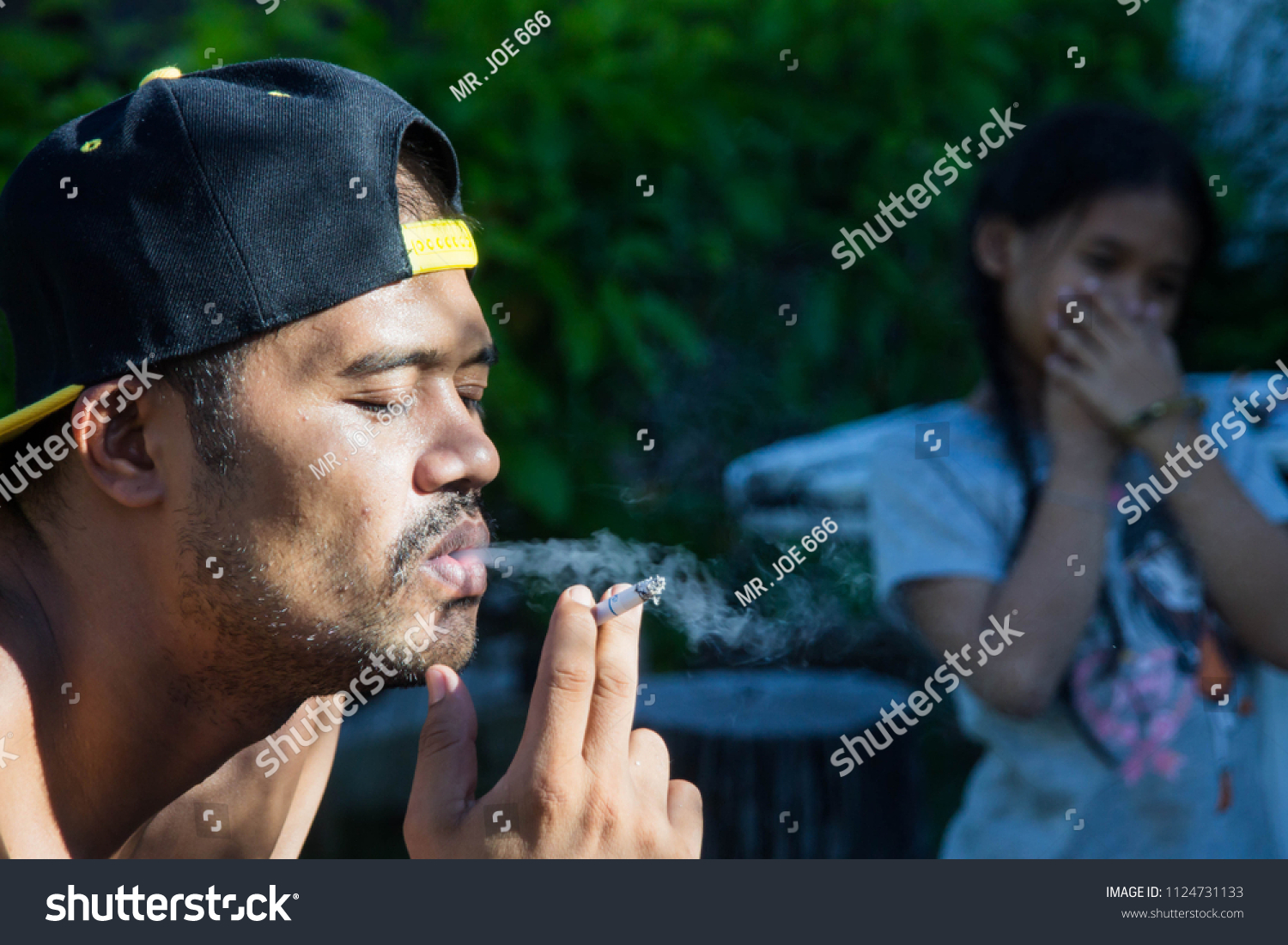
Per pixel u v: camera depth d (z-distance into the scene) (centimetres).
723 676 208
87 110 194
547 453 223
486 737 247
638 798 79
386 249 76
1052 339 150
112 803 82
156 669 79
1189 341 178
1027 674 141
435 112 211
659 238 247
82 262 74
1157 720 145
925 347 282
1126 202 147
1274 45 323
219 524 75
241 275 73
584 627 76
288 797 108
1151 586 147
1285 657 143
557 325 230
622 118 225
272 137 74
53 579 80
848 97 275
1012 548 151
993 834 156
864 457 197
